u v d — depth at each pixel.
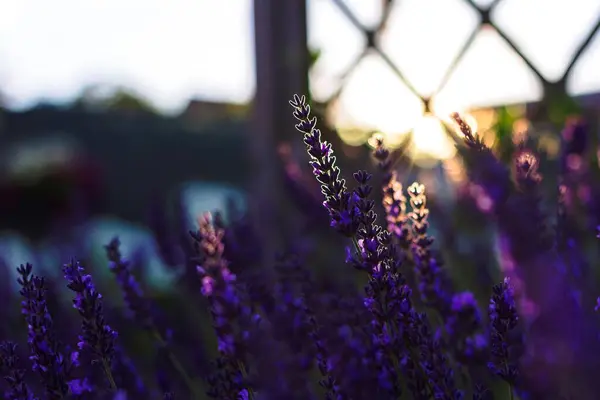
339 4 0.79
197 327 0.57
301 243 0.65
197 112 7.04
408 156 0.72
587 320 0.46
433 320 0.52
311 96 0.80
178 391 0.52
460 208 0.67
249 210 0.76
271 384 0.46
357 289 0.53
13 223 3.99
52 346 0.45
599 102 0.73
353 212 0.43
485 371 0.48
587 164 0.58
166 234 0.69
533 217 0.50
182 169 6.61
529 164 0.51
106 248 0.54
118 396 0.44
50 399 0.44
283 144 0.79
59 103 6.23
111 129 6.36
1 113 5.79
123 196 6.34
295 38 0.80
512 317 0.43
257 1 0.82
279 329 0.49
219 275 0.46
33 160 4.64
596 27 0.71
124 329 0.60
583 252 0.53
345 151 0.75
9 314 0.70
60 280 0.83
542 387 0.44
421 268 0.48
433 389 0.44
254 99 0.83
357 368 0.47
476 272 0.60
